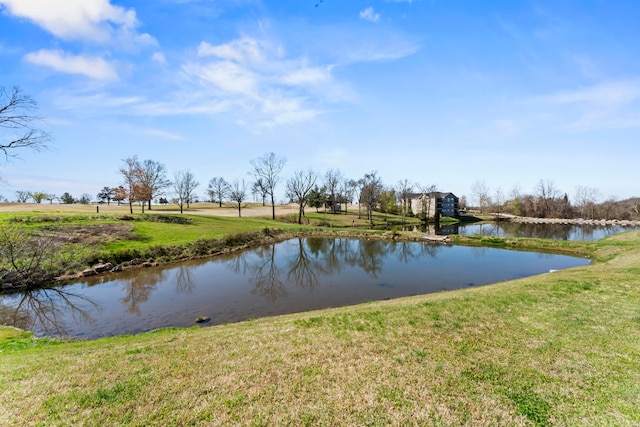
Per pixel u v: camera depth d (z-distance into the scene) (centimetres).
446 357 695
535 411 507
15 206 6069
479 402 533
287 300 1720
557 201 9350
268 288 1980
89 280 2127
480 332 830
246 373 648
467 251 3384
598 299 1079
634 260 1991
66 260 2205
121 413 521
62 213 3941
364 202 8050
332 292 1870
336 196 9125
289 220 6631
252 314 1494
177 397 564
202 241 3194
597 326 840
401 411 515
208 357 734
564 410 507
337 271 2478
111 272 2327
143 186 5516
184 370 667
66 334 1262
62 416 514
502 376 610
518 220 8650
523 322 891
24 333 1230
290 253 3375
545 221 8169
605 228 6538
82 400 557
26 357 805
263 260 2986
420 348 744
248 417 507
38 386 612
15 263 1952
